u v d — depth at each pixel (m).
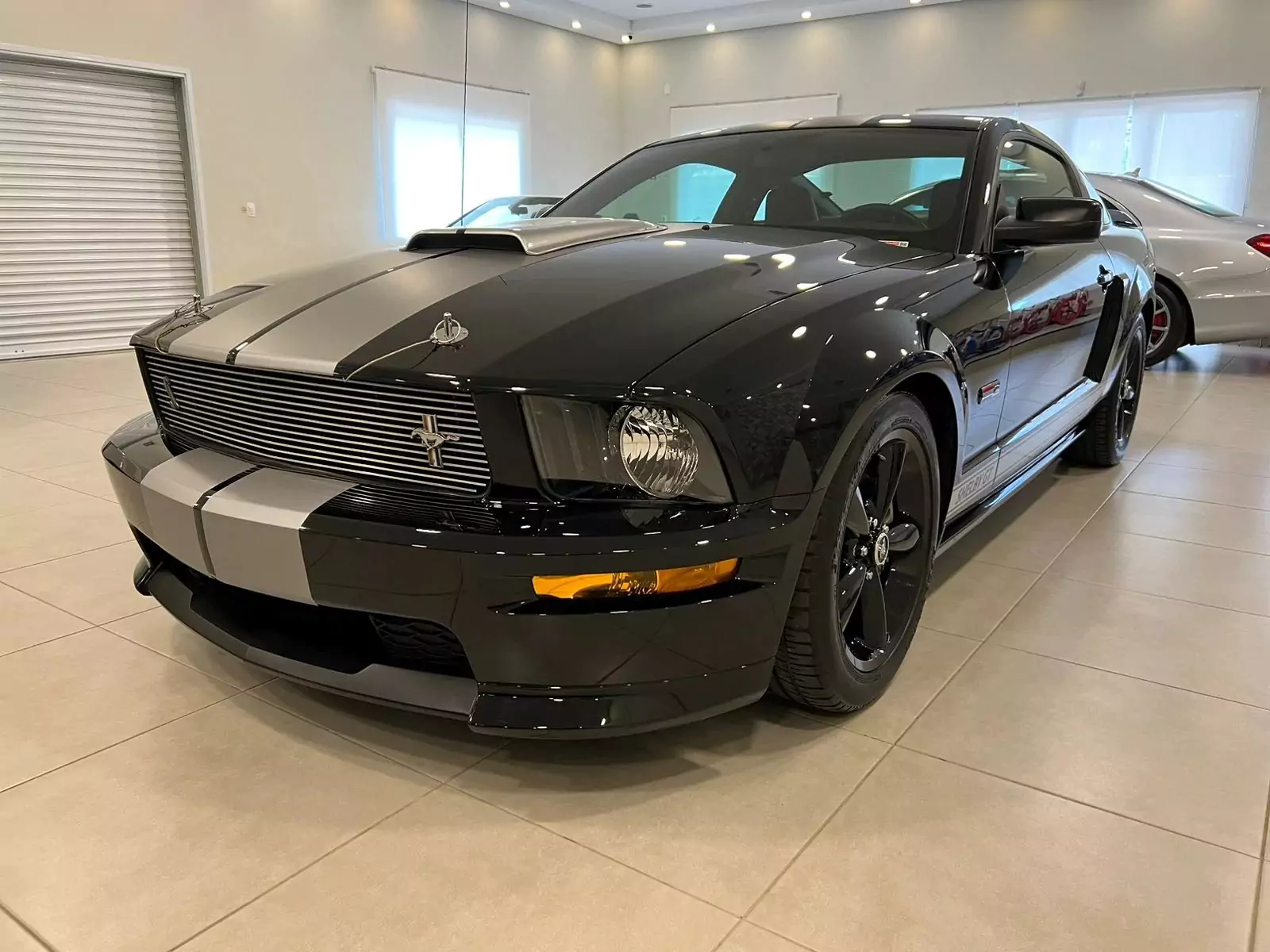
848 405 1.39
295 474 1.50
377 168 9.55
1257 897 1.24
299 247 8.91
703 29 11.64
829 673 1.54
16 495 3.10
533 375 1.24
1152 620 2.13
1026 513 2.95
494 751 1.58
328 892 1.24
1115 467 3.54
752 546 1.29
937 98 10.53
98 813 1.40
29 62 6.76
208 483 1.51
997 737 1.63
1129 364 3.38
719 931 1.17
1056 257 2.37
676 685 1.34
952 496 1.88
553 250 1.74
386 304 1.52
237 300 1.72
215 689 1.79
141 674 1.85
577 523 1.25
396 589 1.32
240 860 1.30
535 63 11.38
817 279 1.59
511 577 1.24
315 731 1.64
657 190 2.42
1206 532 2.77
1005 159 2.24
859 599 1.66
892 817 1.40
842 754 1.57
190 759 1.55
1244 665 1.91
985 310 1.89
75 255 7.25
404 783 1.49
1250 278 5.43
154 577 1.82
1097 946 1.15
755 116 11.77
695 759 1.55
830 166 2.24
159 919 1.19
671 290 1.46
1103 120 9.61
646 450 1.24
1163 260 5.54
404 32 9.65
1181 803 1.45
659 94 12.46
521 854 1.32
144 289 7.77
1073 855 1.32
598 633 1.27
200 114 7.89
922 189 2.12
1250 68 8.83
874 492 1.63
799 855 1.31
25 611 2.15
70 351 7.30
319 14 8.77
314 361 1.39
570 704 1.31
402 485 1.40
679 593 1.29
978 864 1.30
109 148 7.35
